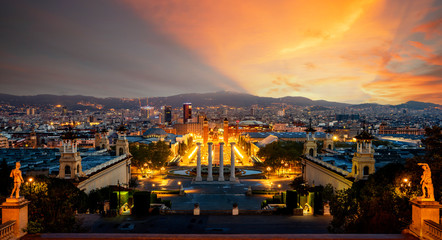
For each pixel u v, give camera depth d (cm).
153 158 14062
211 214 6378
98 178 8262
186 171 15512
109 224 5466
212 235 3222
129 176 11500
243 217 6081
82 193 6588
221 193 10319
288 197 6488
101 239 3195
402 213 4272
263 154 15125
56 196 4709
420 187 4600
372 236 3309
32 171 7994
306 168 11450
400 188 4678
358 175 7069
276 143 15175
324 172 9331
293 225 5472
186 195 9900
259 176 14200
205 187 11538
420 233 3262
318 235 3297
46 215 4372
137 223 5538
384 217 4062
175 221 5684
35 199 4459
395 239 3238
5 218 3303
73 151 7150
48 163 10038
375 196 4922
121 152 11331
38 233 3462
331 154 11862
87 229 5009
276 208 6475
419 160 5225
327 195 7444
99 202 7250
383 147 16525
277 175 14300
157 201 7525
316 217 6134
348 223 4619
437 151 5422
